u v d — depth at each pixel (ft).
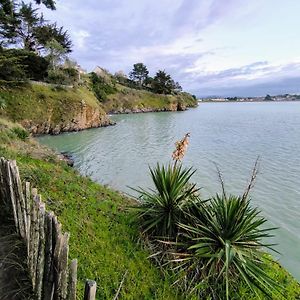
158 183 21.59
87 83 231.71
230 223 17.42
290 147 88.07
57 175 29.53
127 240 19.51
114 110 246.68
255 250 17.98
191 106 403.34
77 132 124.88
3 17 70.69
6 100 111.65
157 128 141.90
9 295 12.17
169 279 16.51
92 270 15.46
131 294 14.85
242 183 51.55
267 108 425.69
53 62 165.89
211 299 15.62
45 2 58.23
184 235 18.25
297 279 24.64
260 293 16.02
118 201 28.48
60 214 20.15
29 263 12.95
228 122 177.88
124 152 79.71
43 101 122.52
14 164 15.66
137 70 361.92
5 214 17.57
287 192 46.98
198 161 68.90
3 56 83.41
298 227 34.91
